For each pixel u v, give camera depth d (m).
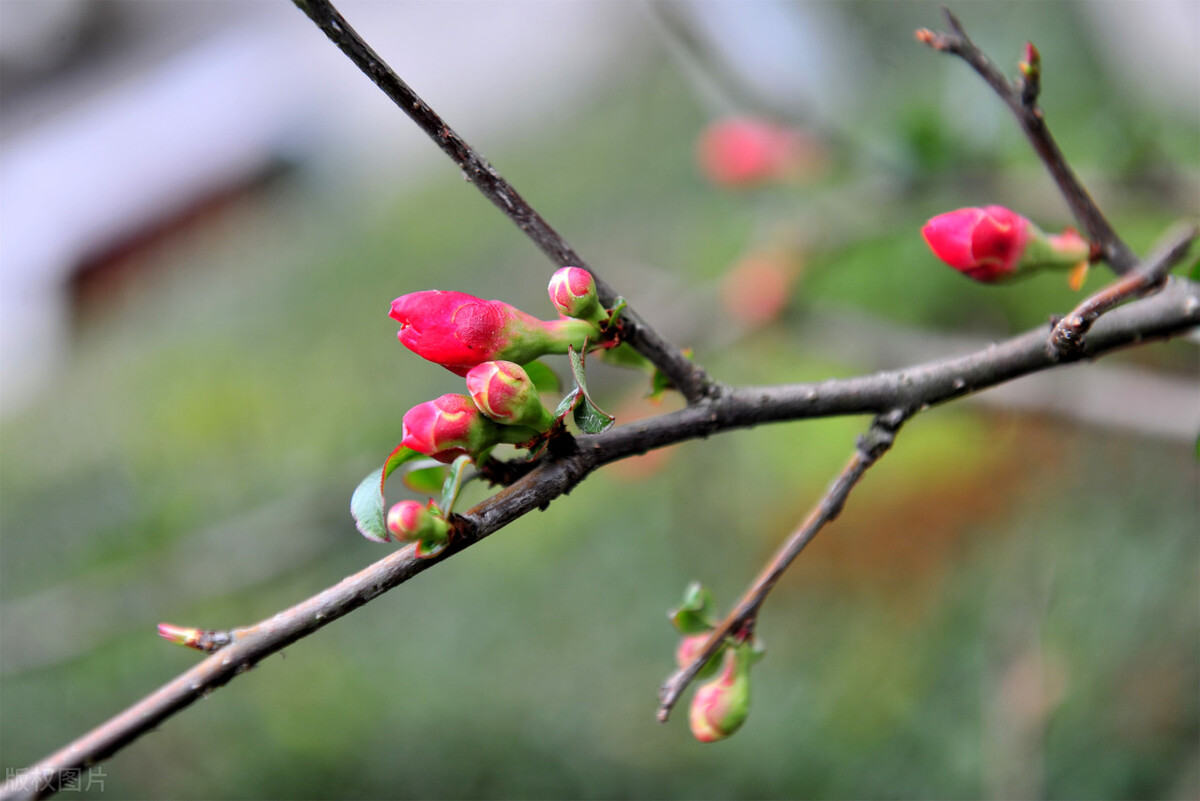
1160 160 0.73
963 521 1.04
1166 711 0.82
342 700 1.23
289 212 2.78
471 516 0.51
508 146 2.46
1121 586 0.88
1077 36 0.99
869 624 1.05
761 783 1.00
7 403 2.57
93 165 2.81
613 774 1.08
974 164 0.81
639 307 1.21
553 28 2.79
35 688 1.27
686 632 0.54
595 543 1.32
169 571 1.11
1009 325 0.99
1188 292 0.53
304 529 1.07
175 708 0.50
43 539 1.55
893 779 0.92
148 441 1.78
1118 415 0.70
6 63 3.02
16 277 2.73
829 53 0.93
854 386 0.53
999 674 0.76
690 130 1.79
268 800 1.16
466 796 1.12
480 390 0.51
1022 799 0.70
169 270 2.72
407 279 2.02
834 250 0.98
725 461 1.22
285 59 2.91
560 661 1.22
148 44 3.04
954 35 0.54
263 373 1.94
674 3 0.87
